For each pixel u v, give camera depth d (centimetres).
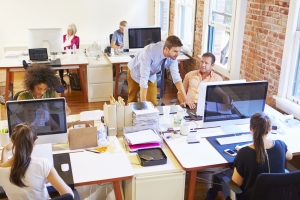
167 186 242
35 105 241
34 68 297
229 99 279
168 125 303
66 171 228
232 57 427
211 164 242
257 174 221
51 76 297
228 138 278
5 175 189
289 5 321
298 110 322
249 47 397
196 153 256
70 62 505
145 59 344
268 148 223
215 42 504
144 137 268
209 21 502
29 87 295
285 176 202
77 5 708
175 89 595
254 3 378
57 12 703
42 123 245
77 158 245
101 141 265
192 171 243
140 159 245
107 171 230
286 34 329
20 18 689
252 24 385
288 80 340
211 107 277
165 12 697
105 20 731
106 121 284
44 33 501
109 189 272
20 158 185
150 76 376
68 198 182
